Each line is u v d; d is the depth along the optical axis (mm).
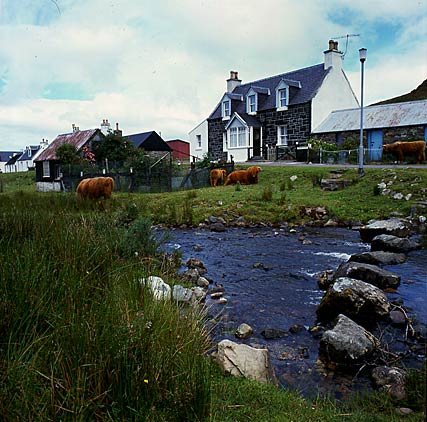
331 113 27422
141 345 2406
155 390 2258
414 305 4961
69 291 2867
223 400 2650
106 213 9617
